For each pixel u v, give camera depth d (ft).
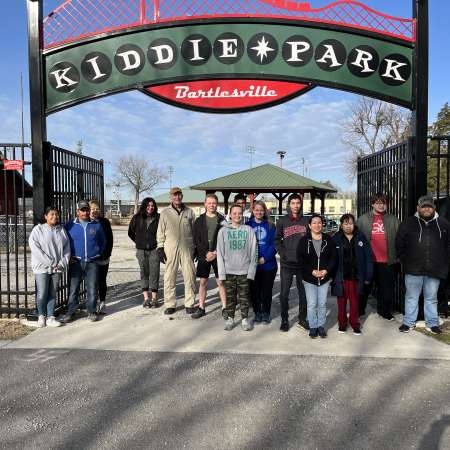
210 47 20.12
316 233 17.25
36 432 10.07
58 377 13.24
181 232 21.39
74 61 20.40
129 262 46.06
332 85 20.16
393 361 14.57
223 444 9.57
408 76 20.16
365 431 10.11
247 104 20.42
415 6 19.94
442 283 20.13
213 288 28.99
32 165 19.93
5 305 23.27
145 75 20.33
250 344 16.44
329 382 12.83
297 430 10.16
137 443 9.61
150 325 19.24
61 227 19.49
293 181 73.10
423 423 10.46
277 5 19.85
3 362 14.55
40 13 20.24
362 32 19.90
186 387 12.50
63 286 21.53
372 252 19.58
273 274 19.43
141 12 20.17
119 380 13.00
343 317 18.02
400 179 20.67
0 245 53.31
